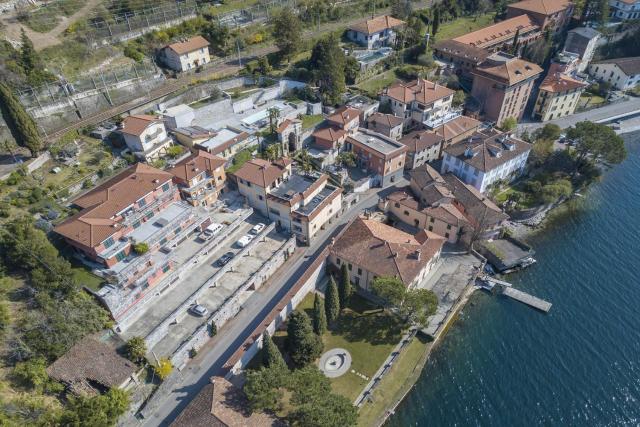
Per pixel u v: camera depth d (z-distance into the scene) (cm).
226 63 12275
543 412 6419
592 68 15662
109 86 10112
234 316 7394
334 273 8262
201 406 5578
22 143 7975
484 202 9344
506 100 12400
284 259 8444
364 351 6981
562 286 8356
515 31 15612
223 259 7888
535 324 7656
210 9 13500
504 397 6594
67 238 6950
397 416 6334
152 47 11631
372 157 10238
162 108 10238
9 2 10919
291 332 6519
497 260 8700
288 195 8544
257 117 10850
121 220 7294
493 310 7906
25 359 5694
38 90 9162
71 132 9019
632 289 8256
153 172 8062
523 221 9931
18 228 6425
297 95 11731
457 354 7175
